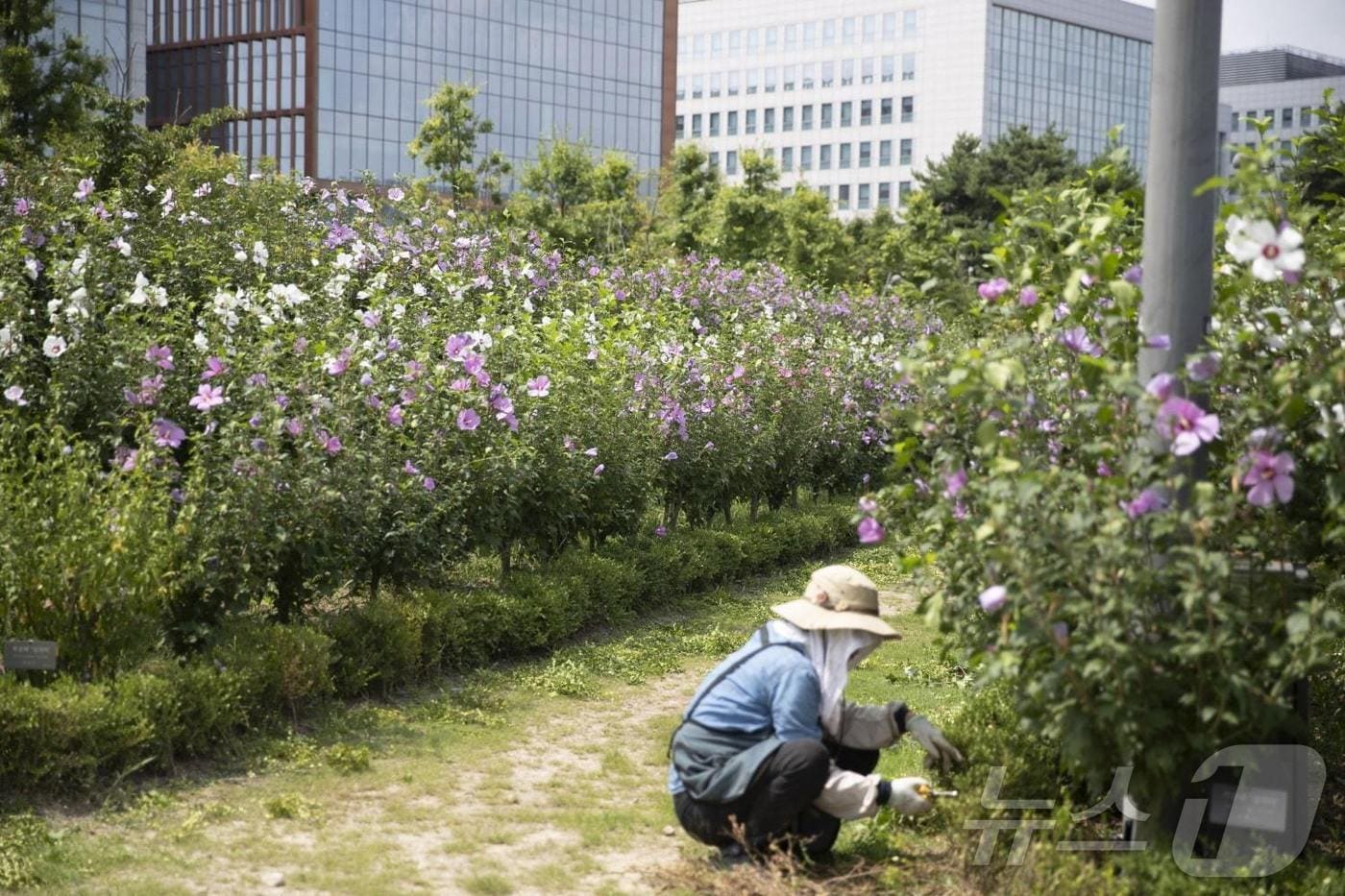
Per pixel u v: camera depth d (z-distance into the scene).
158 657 6.20
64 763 5.37
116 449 6.86
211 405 6.98
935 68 102.31
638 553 10.28
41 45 18.73
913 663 8.70
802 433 14.27
